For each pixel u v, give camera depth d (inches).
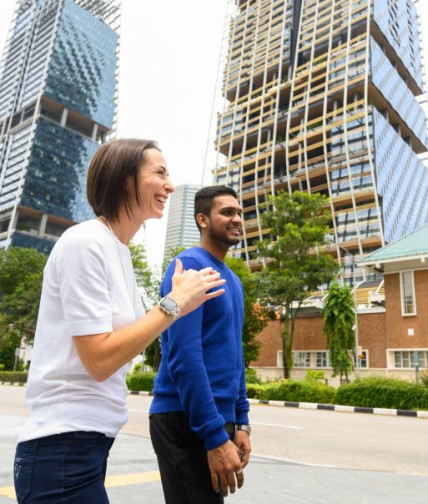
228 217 85.3
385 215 2925.7
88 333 44.9
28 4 5959.6
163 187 57.6
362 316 1056.8
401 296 924.6
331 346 992.9
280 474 194.1
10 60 5797.2
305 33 3875.5
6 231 4717.0
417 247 912.9
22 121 5157.5
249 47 4291.3
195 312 68.9
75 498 43.8
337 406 605.3
